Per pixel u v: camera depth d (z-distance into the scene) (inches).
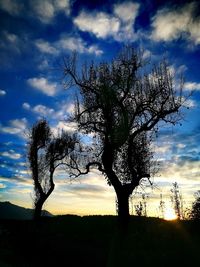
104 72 1235.2
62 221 1480.1
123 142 1159.0
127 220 1074.7
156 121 1187.3
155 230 840.9
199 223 788.6
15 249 1045.2
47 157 1905.8
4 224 1584.6
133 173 1162.0
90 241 1051.9
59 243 1040.8
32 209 1888.5
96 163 1278.3
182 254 639.8
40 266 804.0
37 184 1887.3
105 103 1180.5
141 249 730.2
